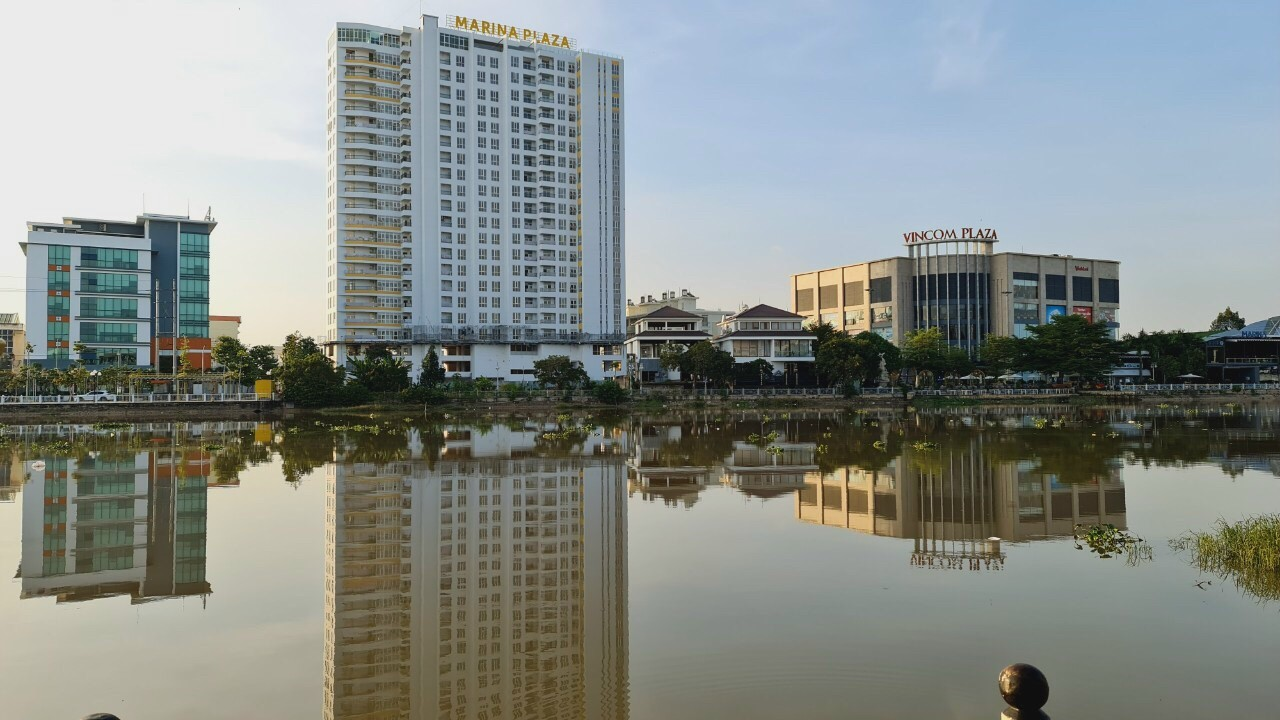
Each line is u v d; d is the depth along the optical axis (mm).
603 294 177375
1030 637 19922
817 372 147875
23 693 17391
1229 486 43750
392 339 160625
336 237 160250
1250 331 185000
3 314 178250
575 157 176000
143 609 23312
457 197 165500
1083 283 195250
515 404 130500
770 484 45656
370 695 17234
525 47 172000
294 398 123938
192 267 155625
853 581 25266
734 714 15836
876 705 16156
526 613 22594
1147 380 186625
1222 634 20031
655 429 87562
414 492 42938
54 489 44469
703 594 24047
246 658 19469
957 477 47906
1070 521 34781
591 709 16188
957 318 187375
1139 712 15750
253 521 35469
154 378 130375
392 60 165500
